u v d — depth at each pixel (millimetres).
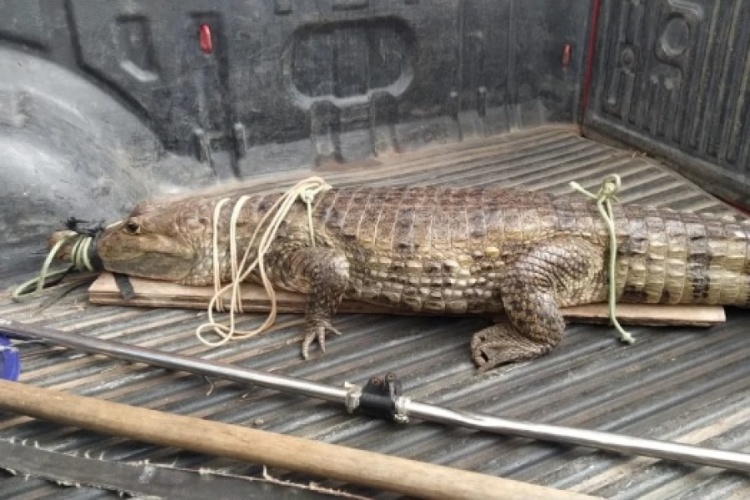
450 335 1201
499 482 848
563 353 1156
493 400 1068
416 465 866
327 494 898
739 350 1160
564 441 960
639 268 1172
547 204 1221
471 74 1758
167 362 1070
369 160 1705
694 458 925
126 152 1489
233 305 1233
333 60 1622
